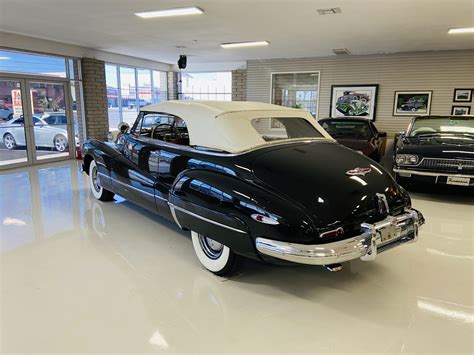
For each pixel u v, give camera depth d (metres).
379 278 2.58
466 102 7.78
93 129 8.30
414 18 5.08
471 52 7.55
